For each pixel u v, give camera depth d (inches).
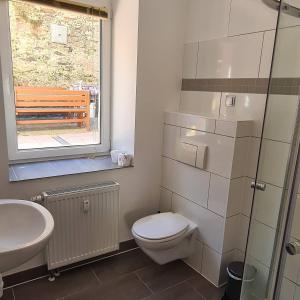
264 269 53.3
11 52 73.3
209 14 78.0
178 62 87.4
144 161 87.8
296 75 50.6
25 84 77.0
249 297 56.6
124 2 80.3
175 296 72.6
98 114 91.4
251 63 69.1
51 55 79.1
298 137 44.6
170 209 90.2
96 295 71.4
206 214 77.4
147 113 84.7
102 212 77.7
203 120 74.8
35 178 69.9
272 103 51.4
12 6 71.1
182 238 76.0
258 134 68.9
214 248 76.2
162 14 80.6
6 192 67.3
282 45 49.9
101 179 80.6
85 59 85.2
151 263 84.7
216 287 76.3
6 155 65.3
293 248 46.3
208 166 75.1
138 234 73.1
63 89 83.2
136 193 88.7
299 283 59.4
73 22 80.5
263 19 65.3
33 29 75.0
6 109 75.4
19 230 57.1
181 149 82.2
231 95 74.5
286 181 46.4
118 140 91.1
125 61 83.3
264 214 52.9
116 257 86.9
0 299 68.3
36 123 81.3
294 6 48.7
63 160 86.0
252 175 71.2
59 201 70.1
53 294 70.9
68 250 74.1
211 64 79.1
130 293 72.7
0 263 42.1
